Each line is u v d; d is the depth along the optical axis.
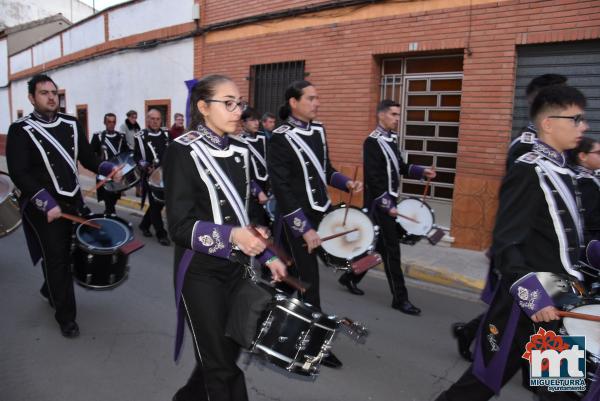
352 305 5.18
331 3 8.29
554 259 2.33
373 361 3.92
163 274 5.96
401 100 8.02
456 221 7.23
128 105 14.01
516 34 6.55
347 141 8.38
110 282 4.04
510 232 2.30
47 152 4.02
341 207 4.20
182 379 3.55
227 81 2.44
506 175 2.44
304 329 2.36
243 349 2.56
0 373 3.56
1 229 4.58
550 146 2.40
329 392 3.44
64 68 18.11
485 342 2.47
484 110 6.89
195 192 2.37
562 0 6.19
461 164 7.14
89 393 3.33
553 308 2.15
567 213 2.31
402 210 5.18
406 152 7.68
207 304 2.40
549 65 6.48
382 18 7.75
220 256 2.21
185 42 11.51
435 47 7.23
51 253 4.04
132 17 13.43
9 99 25.44
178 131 10.26
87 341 4.11
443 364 3.90
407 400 3.36
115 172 4.49
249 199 2.68
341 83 8.38
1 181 4.75
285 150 3.73
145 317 4.64
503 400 3.36
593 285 2.75
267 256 2.55
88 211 4.34
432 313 5.03
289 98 3.85
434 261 6.58
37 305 4.86
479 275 6.05
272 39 9.39
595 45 6.14
